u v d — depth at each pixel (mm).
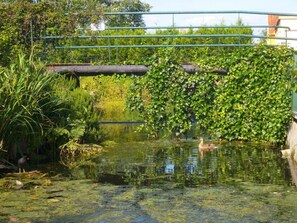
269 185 7762
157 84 13102
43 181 8148
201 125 13047
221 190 7453
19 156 9859
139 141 12953
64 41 15391
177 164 9680
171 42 18156
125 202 6801
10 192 7363
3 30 14703
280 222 5832
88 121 12164
